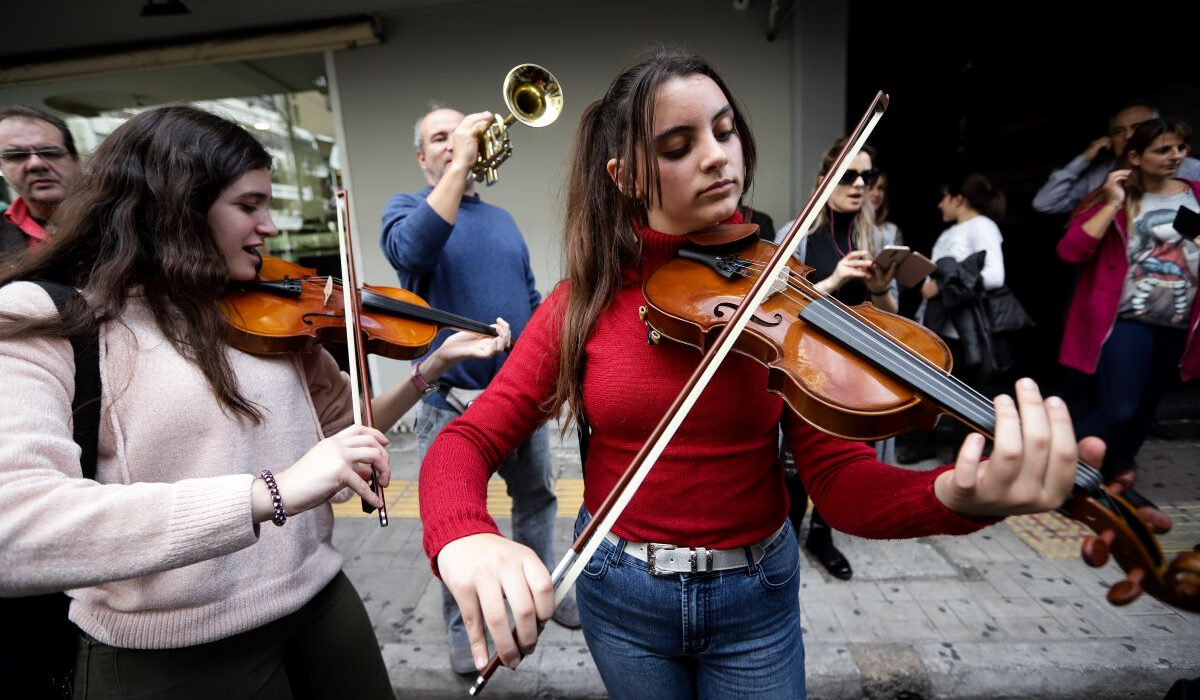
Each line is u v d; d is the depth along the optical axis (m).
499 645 0.73
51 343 0.91
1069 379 3.34
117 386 0.96
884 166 5.45
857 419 0.80
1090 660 2.12
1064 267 5.20
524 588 0.73
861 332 0.94
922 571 2.67
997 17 4.90
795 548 1.16
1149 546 0.67
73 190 1.06
